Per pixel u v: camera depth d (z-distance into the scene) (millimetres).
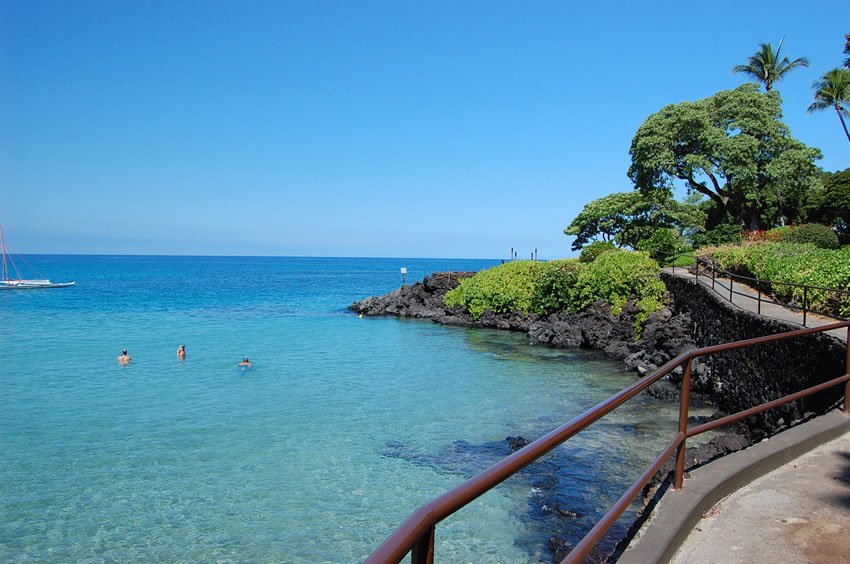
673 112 42844
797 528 4723
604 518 3203
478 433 14812
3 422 15828
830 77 38531
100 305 54375
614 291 30484
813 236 28125
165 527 9914
